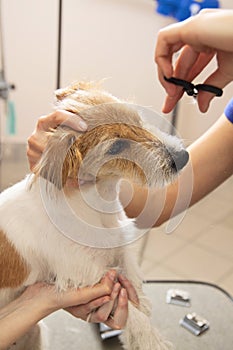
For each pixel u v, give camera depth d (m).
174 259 1.66
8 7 2.11
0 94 1.87
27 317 0.66
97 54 2.26
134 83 2.30
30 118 2.33
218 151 0.88
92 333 0.90
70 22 2.17
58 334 0.90
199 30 0.67
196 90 0.77
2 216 0.70
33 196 0.69
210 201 2.00
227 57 0.72
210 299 1.02
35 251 0.68
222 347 0.86
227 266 1.65
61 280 0.68
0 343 0.64
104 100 0.70
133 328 0.71
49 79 2.28
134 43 2.25
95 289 0.66
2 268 0.70
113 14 2.19
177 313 0.96
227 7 2.00
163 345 0.73
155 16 2.20
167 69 0.76
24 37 2.18
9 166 2.01
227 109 0.91
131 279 0.77
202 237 1.81
